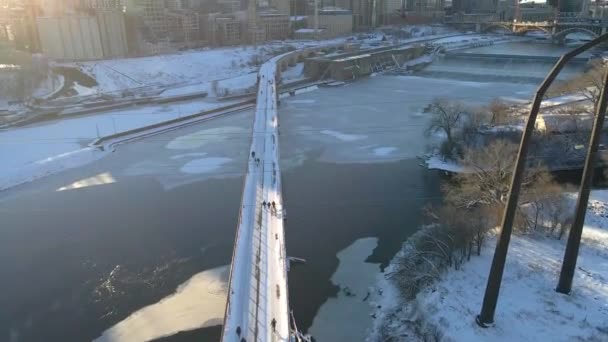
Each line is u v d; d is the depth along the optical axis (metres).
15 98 172.88
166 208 90.88
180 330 57.00
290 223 82.88
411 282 60.12
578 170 93.88
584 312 49.81
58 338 56.88
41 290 66.06
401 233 78.06
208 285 65.56
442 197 91.25
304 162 114.62
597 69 123.62
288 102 185.38
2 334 58.03
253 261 58.25
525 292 53.75
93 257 74.00
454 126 114.50
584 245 62.31
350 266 68.88
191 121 152.75
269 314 49.00
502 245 45.38
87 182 105.38
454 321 51.00
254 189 80.69
